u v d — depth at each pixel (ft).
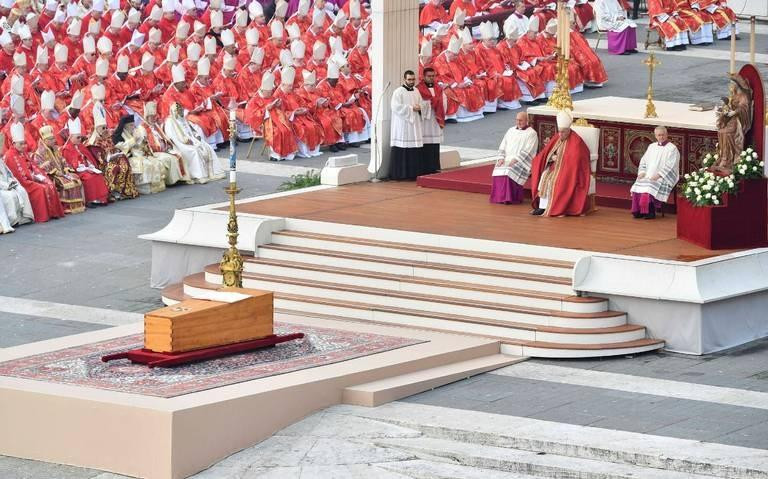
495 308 129.08
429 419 111.96
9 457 111.55
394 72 164.55
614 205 149.89
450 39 210.38
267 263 139.85
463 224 142.61
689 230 135.74
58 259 155.22
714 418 111.04
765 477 100.73
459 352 123.34
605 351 125.29
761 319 131.03
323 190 159.12
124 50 201.36
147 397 108.99
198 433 107.24
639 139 154.40
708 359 125.18
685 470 102.89
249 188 180.65
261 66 203.92
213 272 140.15
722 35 247.29
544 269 131.75
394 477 104.83
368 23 211.00
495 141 198.90
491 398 116.37
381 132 164.76
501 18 224.53
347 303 133.69
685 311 126.11
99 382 112.57
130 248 158.92
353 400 115.55
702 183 133.90
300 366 117.39
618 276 128.26
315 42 207.92
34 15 208.23
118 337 125.18
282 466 107.14
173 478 106.11
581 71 219.82
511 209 149.48
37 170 169.58
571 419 111.34
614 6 240.12
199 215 145.59
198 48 198.90
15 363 117.39
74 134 174.29
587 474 103.40
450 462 106.93
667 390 117.50
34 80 196.03
